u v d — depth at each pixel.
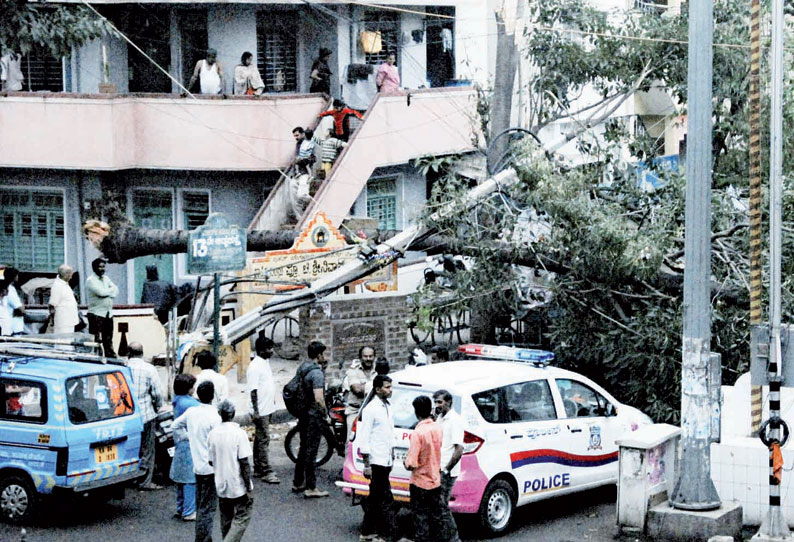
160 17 26.92
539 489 13.64
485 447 13.04
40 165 24.88
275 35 27.36
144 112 24.95
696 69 12.83
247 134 24.92
